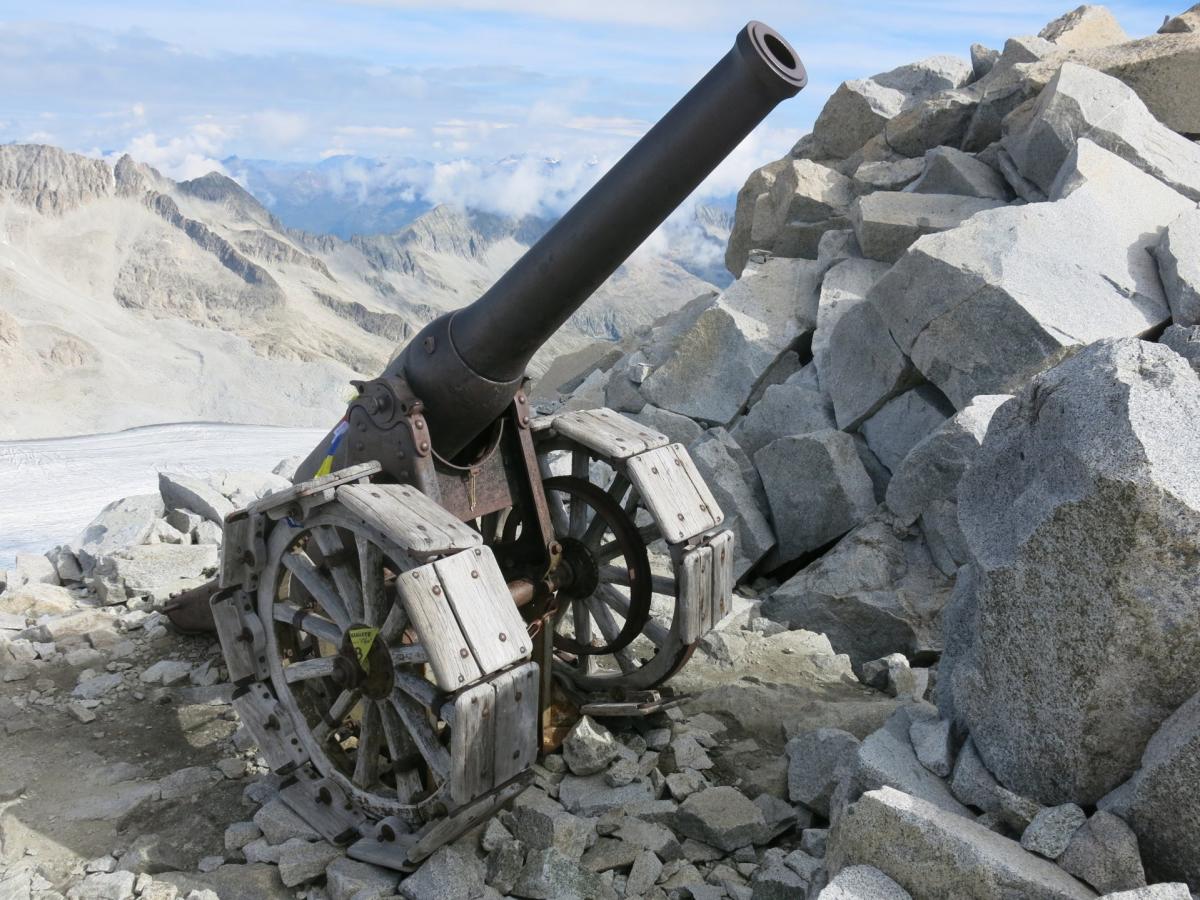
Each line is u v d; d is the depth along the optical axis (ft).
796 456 21.48
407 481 13.34
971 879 9.30
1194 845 9.11
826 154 34.94
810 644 18.21
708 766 14.43
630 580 14.67
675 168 11.14
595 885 12.01
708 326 25.89
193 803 14.29
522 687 11.94
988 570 10.76
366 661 12.60
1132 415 9.61
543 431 15.35
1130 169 23.00
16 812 14.08
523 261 12.47
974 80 34.91
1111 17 34.60
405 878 12.10
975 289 20.03
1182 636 9.35
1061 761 10.13
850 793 11.45
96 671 18.08
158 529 22.56
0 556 31.40
